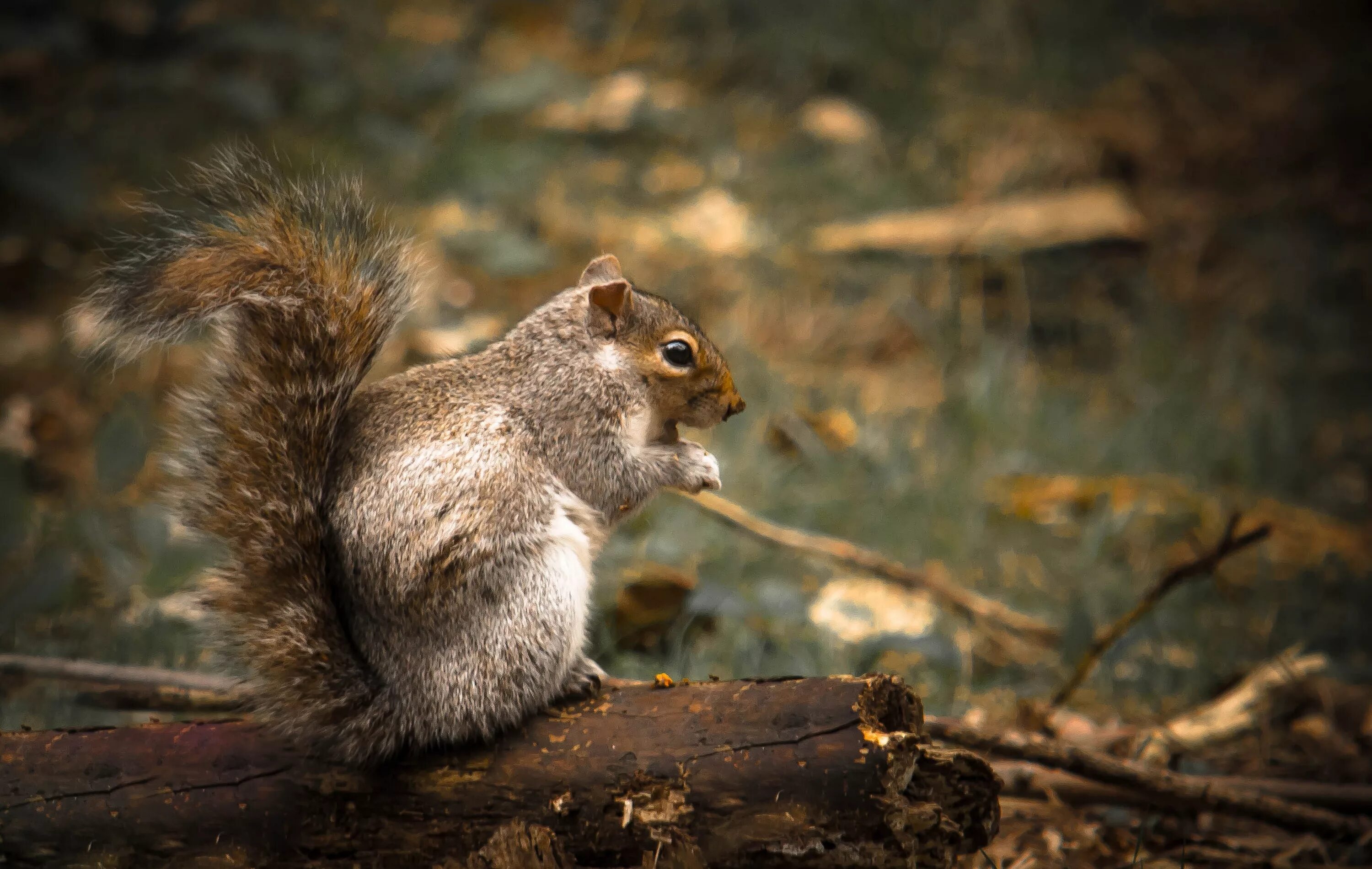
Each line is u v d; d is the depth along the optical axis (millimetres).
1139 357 15320
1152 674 9539
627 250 15914
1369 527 12281
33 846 5500
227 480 5543
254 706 5605
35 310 14023
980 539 11406
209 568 5676
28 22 17797
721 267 15852
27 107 16594
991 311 16219
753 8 21219
